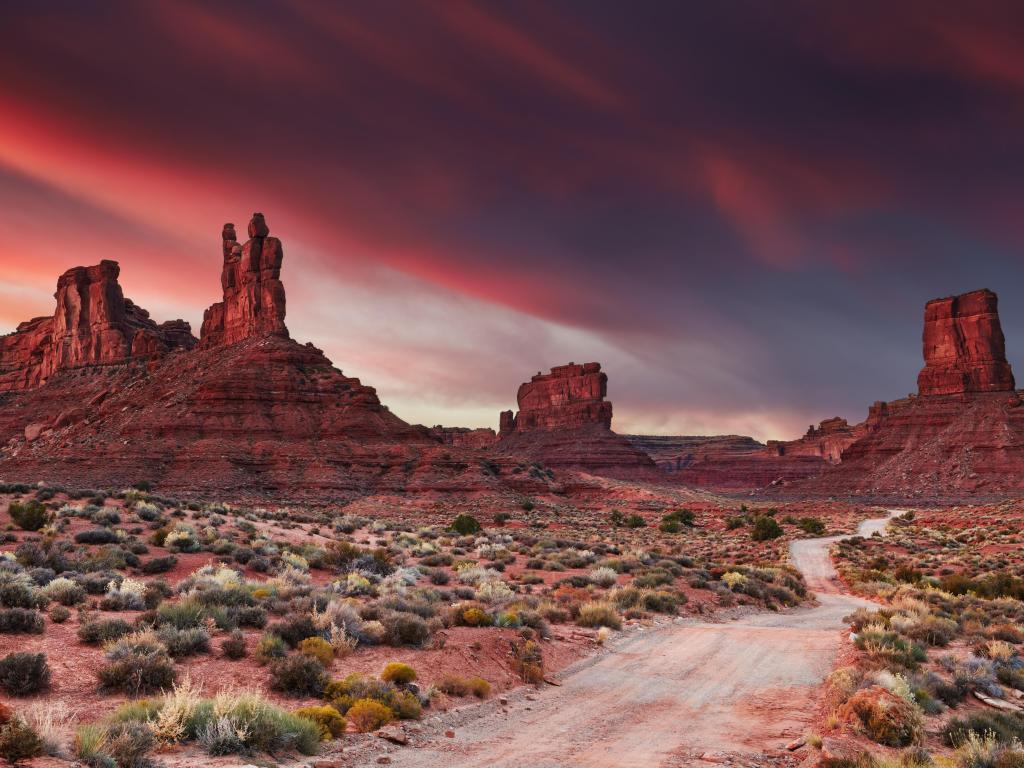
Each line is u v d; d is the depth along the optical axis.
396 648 18.53
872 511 152.00
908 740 13.98
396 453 151.38
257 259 188.38
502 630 21.70
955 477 195.50
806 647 23.95
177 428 144.12
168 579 27.47
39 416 184.38
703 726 14.95
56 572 24.92
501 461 162.50
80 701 12.09
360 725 13.05
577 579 36.84
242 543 39.75
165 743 10.52
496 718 14.89
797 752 13.17
